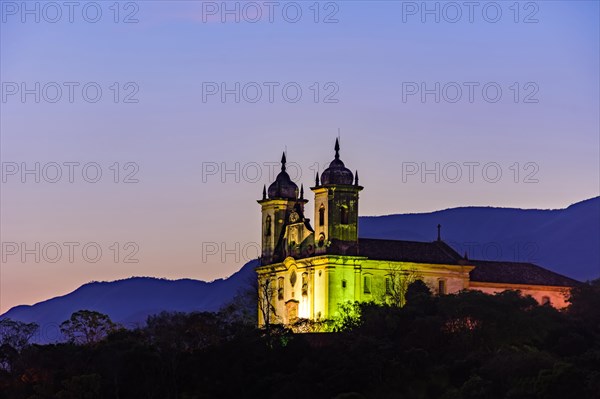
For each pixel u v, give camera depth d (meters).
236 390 198.62
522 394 185.88
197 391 198.38
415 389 192.12
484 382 187.50
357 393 188.12
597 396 183.38
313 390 193.12
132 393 199.38
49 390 198.00
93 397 195.75
